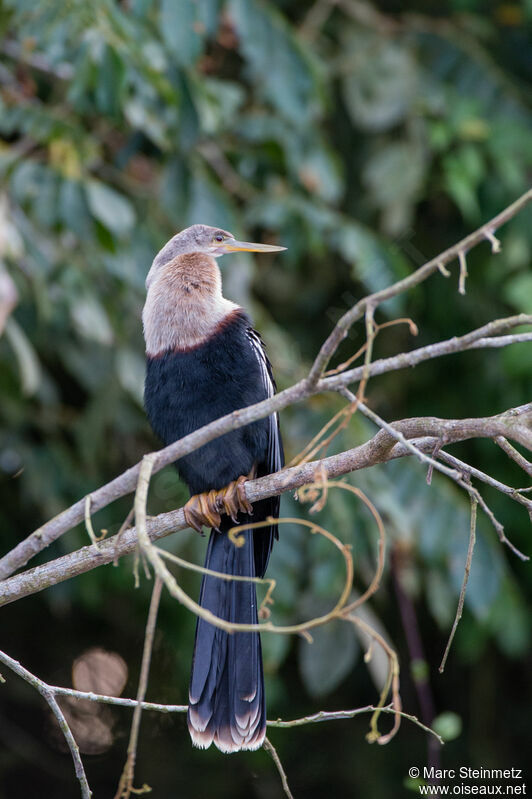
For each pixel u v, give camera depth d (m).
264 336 9.60
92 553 5.14
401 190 10.37
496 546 10.59
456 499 9.57
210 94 9.06
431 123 10.62
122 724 11.87
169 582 3.75
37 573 5.12
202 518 5.59
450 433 4.44
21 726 11.88
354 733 11.75
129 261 9.17
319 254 9.68
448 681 12.28
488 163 11.04
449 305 11.57
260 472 6.42
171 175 9.00
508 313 11.37
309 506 9.16
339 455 5.05
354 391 11.44
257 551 6.45
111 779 11.59
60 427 11.34
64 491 10.33
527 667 12.30
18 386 9.84
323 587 8.89
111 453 11.26
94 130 10.31
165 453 4.38
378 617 11.96
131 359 9.46
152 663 11.98
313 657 9.12
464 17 11.18
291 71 9.01
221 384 6.02
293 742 11.52
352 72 10.58
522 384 10.88
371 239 9.73
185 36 8.22
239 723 5.28
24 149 9.06
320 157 9.75
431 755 9.13
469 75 11.02
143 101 8.57
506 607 9.80
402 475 9.61
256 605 5.68
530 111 11.04
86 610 12.12
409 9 11.71
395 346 11.70
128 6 9.24
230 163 10.22
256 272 11.08
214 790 11.16
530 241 10.86
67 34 7.87
